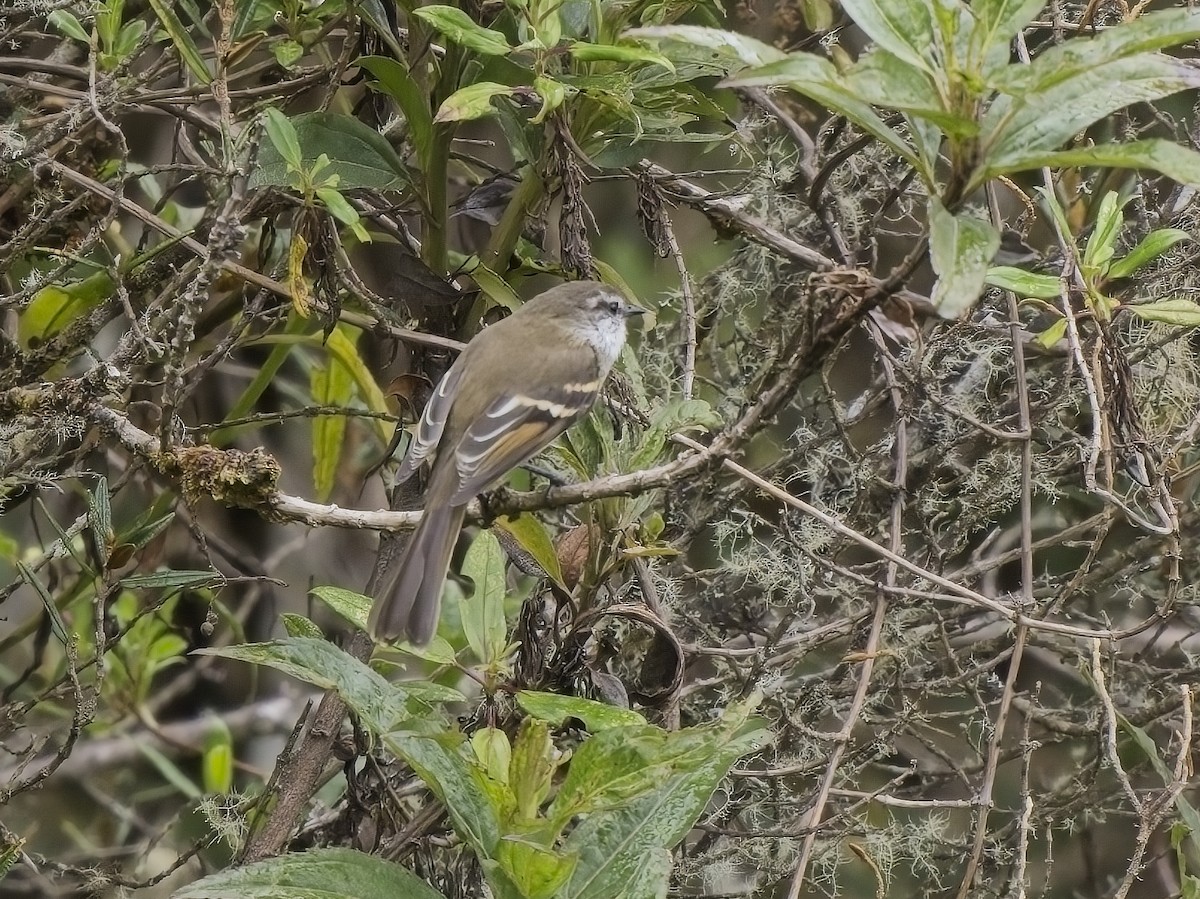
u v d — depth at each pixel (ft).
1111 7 33.19
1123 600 37.58
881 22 16.03
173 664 41.68
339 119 25.77
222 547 36.70
